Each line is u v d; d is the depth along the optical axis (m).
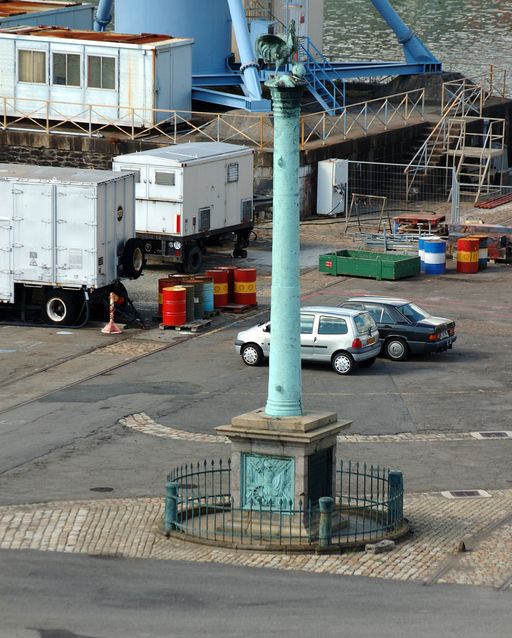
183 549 27.28
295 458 27.22
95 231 48.16
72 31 74.06
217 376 42.69
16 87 71.75
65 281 48.78
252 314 51.72
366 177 71.94
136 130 71.00
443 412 38.84
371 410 38.97
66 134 69.94
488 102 83.69
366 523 29.17
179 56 71.69
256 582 25.50
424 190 73.44
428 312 51.59
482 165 74.31
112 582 25.42
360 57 121.06
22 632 23.11
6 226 48.91
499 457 34.84
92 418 37.88
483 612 24.19
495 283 56.91
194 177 56.47
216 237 62.44
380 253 58.28
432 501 31.20
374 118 74.81
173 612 24.02
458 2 152.88
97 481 32.28
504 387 41.72
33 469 33.25
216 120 70.31
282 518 27.55
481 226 61.19
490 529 29.08
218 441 35.81
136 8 79.56
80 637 22.94
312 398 40.16
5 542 27.55
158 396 40.25
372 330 43.78
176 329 49.00
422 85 84.31
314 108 78.44
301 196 68.50
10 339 47.53
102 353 45.72
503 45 126.94
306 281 56.53
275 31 79.62
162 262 59.62
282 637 22.98
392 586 25.42
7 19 77.75
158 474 32.94
